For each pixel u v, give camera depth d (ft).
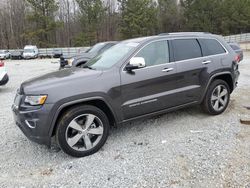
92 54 30.50
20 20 179.01
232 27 161.99
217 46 16.63
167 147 12.51
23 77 40.47
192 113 17.15
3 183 10.16
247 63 50.78
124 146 12.84
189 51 15.19
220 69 16.10
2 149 13.01
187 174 10.25
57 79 11.97
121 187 9.64
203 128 14.64
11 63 83.20
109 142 13.35
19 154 12.46
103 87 12.07
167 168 10.71
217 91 16.34
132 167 10.91
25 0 144.66
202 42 15.94
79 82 11.74
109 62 13.57
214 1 152.05
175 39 14.88
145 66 13.44
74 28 184.24
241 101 19.71
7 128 15.83
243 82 28.12
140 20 147.23
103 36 169.37
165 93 14.02
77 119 11.78
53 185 9.95
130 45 14.08
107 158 11.76
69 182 10.10
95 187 9.72
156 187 9.55
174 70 14.21
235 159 11.16
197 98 15.49
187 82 14.85
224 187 9.37
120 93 12.57
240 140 12.95
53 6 142.72
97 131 12.20
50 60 95.25
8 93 26.76
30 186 9.93
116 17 173.47
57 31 176.45
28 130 11.32
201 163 10.96
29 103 11.19
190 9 157.07
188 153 11.83
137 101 13.09
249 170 10.32
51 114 11.06
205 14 153.99
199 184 9.61
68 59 34.22
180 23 185.78
